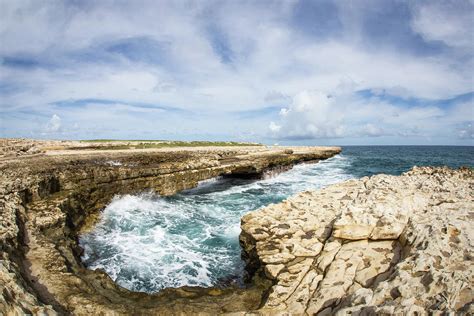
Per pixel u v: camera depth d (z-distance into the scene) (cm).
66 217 1152
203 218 1623
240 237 1053
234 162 2783
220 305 671
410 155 7456
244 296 714
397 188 1132
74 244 1067
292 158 3766
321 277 692
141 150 3428
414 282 516
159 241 1290
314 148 5822
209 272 1022
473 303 428
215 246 1236
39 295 625
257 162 2894
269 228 980
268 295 680
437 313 433
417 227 706
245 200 2047
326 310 580
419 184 1230
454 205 871
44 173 1436
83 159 2147
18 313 454
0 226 801
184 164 2261
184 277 990
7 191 1120
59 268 745
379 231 763
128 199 1819
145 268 1047
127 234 1368
